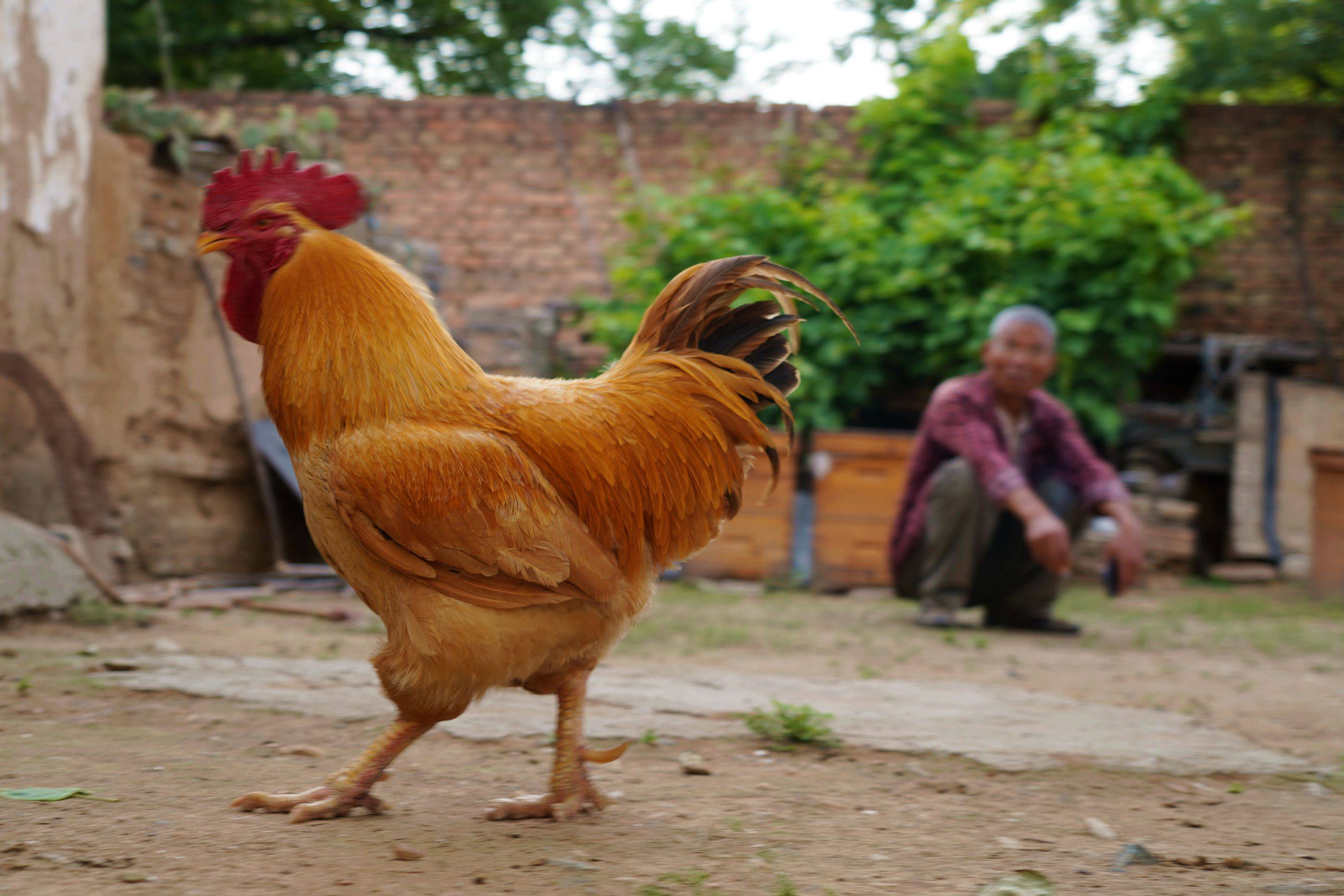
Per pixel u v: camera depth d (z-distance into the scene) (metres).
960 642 7.03
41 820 2.76
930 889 2.57
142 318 8.16
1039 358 7.16
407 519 2.70
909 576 8.08
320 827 2.85
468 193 13.75
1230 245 12.67
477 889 2.43
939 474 7.44
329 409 2.80
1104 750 4.20
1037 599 7.54
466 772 3.62
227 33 17.11
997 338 7.26
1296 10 12.57
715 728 4.39
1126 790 3.72
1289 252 12.65
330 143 9.77
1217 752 4.21
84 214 7.55
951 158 11.87
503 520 2.74
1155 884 2.64
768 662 6.10
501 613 2.76
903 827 3.16
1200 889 2.60
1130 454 11.30
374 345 2.83
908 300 10.84
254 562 8.95
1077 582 10.30
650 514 3.12
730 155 13.76
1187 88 13.26
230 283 3.00
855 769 3.88
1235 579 10.53
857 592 9.31
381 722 4.23
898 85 12.38
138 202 8.18
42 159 7.25
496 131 13.89
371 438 2.76
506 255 13.62
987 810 3.40
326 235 2.94
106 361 7.82
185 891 2.32
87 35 7.61
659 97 19.27
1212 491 11.55
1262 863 2.85
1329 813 3.46
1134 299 10.52
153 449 8.20
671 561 3.24
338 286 2.87
